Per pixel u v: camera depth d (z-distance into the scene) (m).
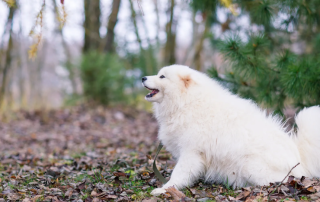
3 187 4.00
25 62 15.03
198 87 3.86
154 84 3.99
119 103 13.39
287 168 3.43
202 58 16.62
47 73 19.61
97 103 12.90
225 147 3.60
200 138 3.68
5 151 6.94
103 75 12.67
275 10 5.66
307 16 5.66
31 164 5.52
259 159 3.47
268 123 3.73
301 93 4.67
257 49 4.96
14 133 9.05
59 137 8.54
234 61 4.92
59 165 5.24
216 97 3.83
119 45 15.86
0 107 11.98
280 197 3.12
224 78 5.36
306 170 3.58
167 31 15.41
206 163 3.77
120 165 4.93
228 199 3.25
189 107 3.79
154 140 7.50
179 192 3.40
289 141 3.60
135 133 8.87
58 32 14.06
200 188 3.79
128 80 13.70
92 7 14.36
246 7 6.03
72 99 13.05
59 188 3.90
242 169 3.56
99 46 14.77
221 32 9.63
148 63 15.27
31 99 15.25
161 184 3.94
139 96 15.06
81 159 5.59
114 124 10.44
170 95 3.90
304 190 3.17
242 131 3.59
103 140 8.02
